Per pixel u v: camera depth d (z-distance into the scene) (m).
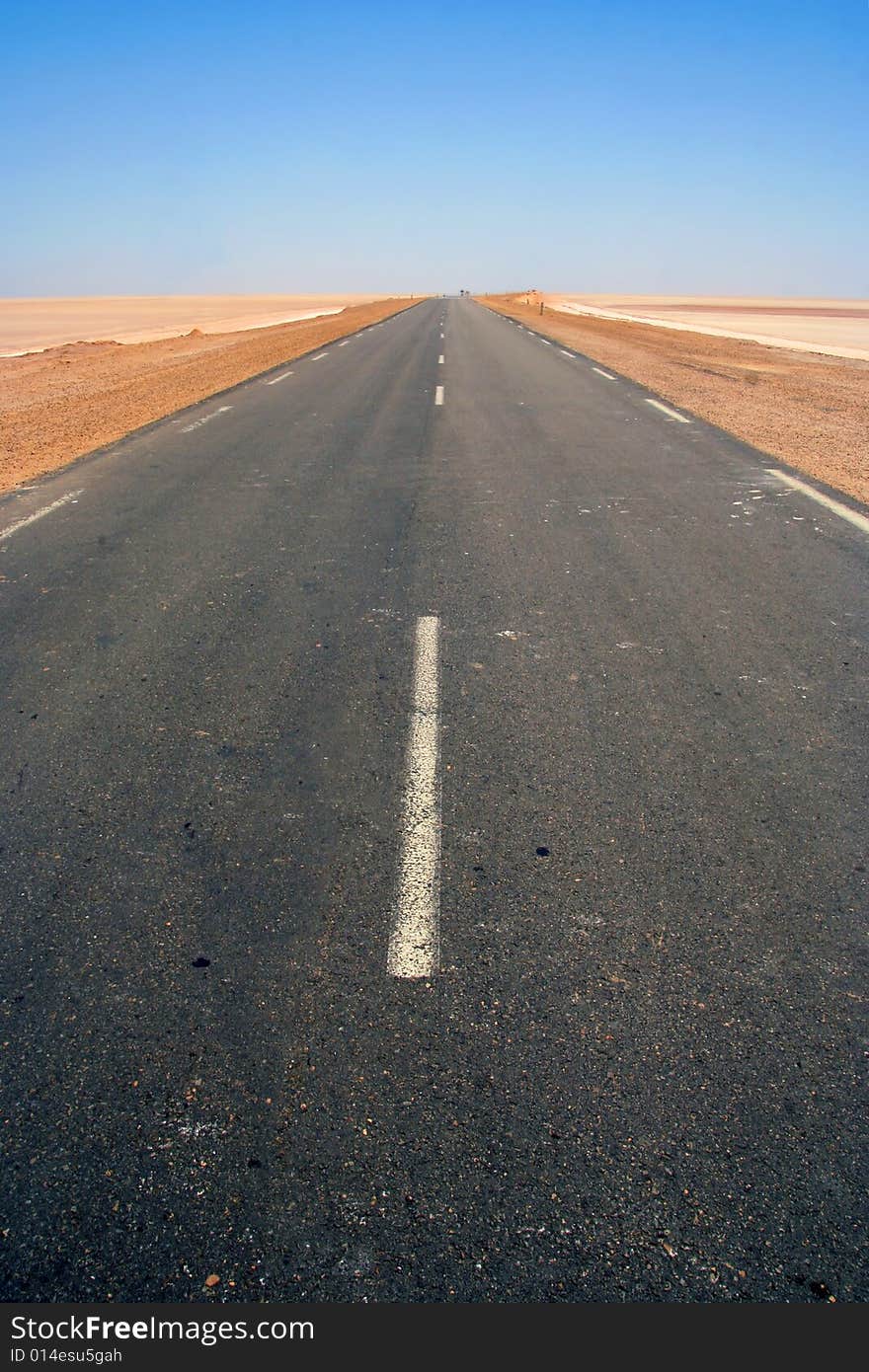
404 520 8.20
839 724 4.36
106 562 7.14
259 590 6.43
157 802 3.78
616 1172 2.22
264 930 3.04
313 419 13.97
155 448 11.84
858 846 3.43
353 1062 2.53
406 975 2.83
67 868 3.38
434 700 4.66
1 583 6.68
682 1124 2.34
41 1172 2.25
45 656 5.35
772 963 2.87
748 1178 2.20
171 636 5.62
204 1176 2.23
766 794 3.77
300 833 3.55
